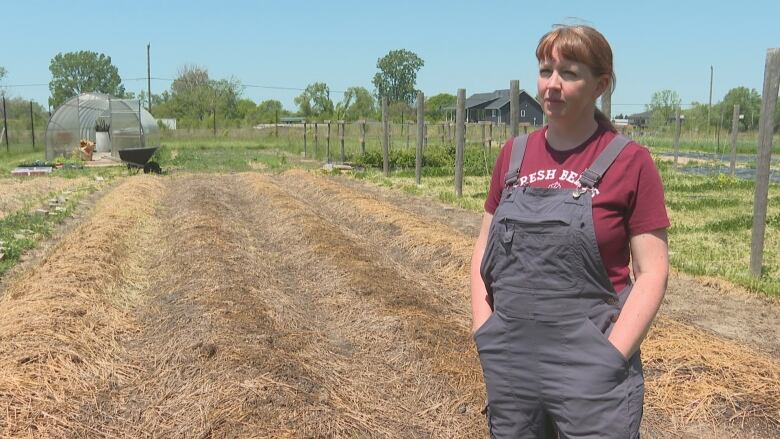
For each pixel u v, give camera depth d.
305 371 4.41
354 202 11.52
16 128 39.78
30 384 4.13
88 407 4.07
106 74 105.25
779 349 5.26
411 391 4.35
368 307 5.81
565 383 2.00
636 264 2.04
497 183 2.26
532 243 2.01
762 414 4.06
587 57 1.99
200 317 5.33
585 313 1.99
